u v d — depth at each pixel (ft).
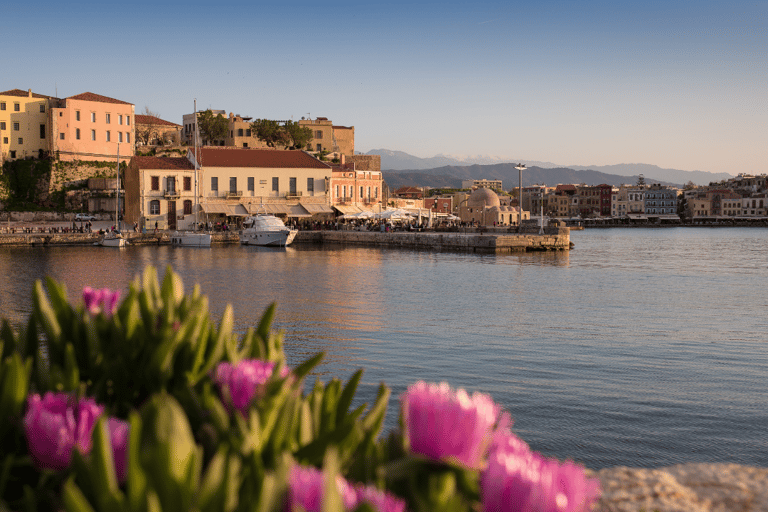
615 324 77.82
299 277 135.44
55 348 11.09
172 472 6.49
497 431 8.05
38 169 360.07
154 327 11.21
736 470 16.67
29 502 7.79
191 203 294.05
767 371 54.03
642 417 41.47
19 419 8.98
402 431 8.77
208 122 433.07
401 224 340.59
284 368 10.65
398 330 72.43
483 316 83.46
